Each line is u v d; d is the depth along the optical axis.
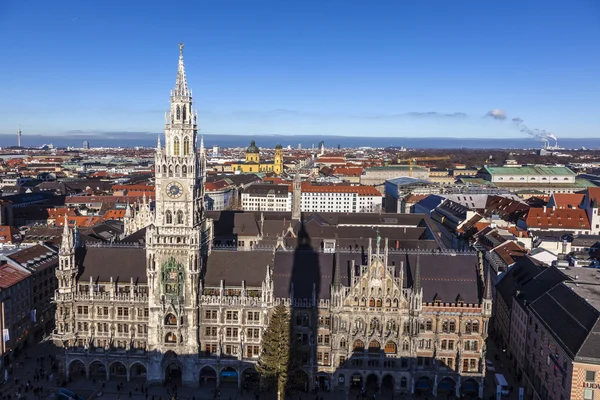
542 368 101.12
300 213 193.12
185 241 106.69
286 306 107.81
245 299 108.12
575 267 131.75
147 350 111.12
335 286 105.81
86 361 112.06
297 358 106.19
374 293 106.06
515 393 110.56
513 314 126.12
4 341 118.25
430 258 114.06
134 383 111.19
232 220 185.50
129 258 118.50
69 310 112.56
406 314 105.75
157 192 106.00
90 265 117.44
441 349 107.19
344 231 176.75
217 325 109.44
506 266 152.12
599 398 84.94
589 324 89.31
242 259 115.25
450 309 105.94
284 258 115.94
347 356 107.44
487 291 104.62
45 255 148.25
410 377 106.62
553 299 106.69
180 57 105.06
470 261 113.50
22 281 129.62
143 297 111.56
